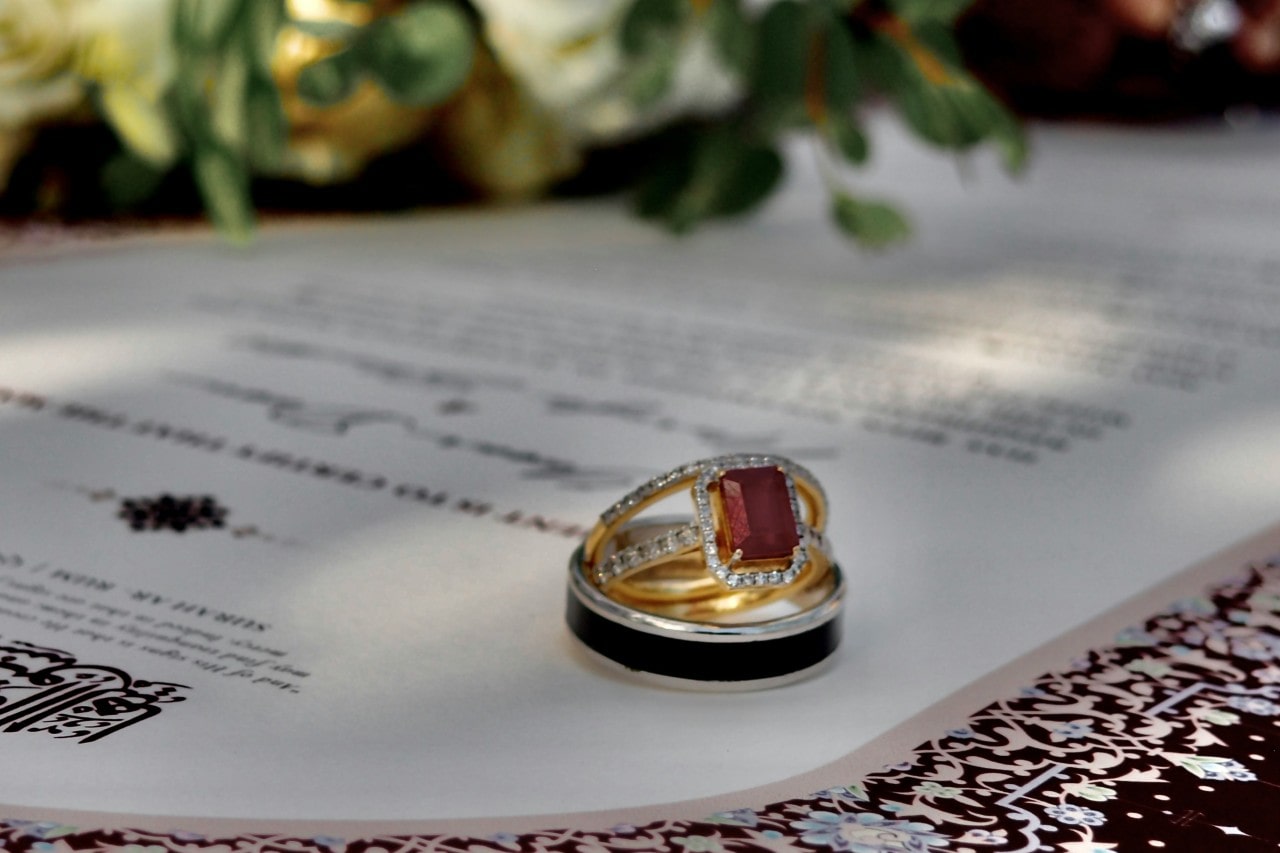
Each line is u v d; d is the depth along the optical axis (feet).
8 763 0.83
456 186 1.56
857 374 1.19
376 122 1.41
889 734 0.86
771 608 0.92
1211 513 1.03
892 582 0.96
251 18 1.22
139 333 1.20
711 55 1.38
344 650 0.90
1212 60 2.04
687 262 1.44
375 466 1.04
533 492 1.03
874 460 1.07
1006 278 1.42
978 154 1.98
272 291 1.29
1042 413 1.14
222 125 1.25
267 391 1.13
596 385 1.16
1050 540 1.00
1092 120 2.17
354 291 1.30
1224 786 0.84
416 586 0.94
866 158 1.29
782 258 1.47
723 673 0.88
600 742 0.85
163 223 1.47
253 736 0.85
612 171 1.62
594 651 0.89
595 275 1.39
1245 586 0.96
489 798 0.83
